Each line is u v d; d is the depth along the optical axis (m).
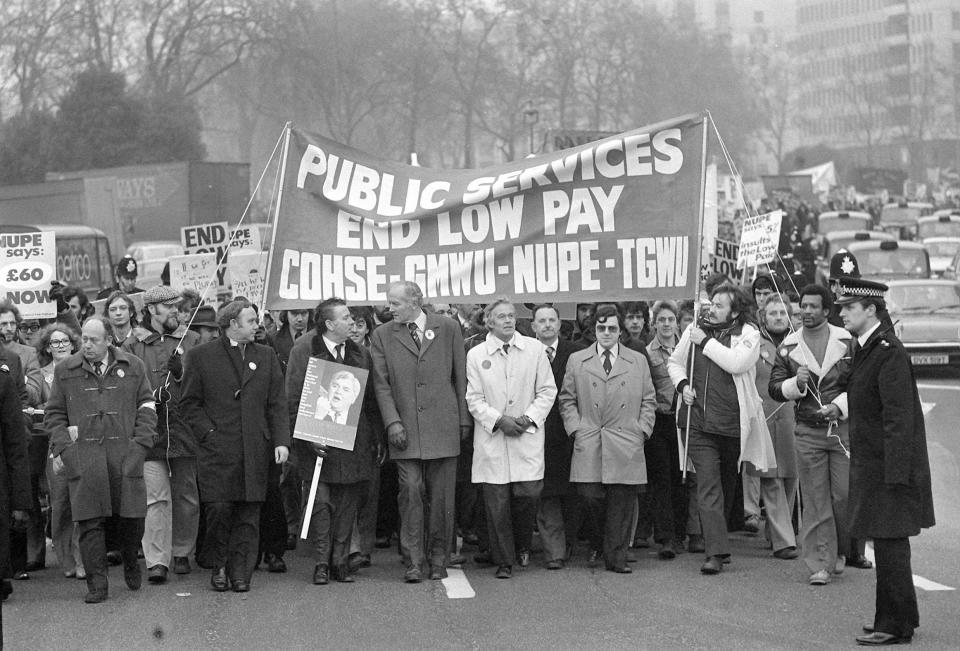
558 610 8.88
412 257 10.89
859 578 9.85
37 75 67.31
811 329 9.81
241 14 68.81
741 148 101.12
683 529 11.07
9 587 9.72
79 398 9.47
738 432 10.05
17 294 13.14
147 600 9.48
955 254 34.47
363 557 10.55
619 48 89.00
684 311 12.39
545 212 10.81
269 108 74.69
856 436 8.15
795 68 148.62
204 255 16.03
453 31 79.62
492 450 9.98
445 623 8.59
